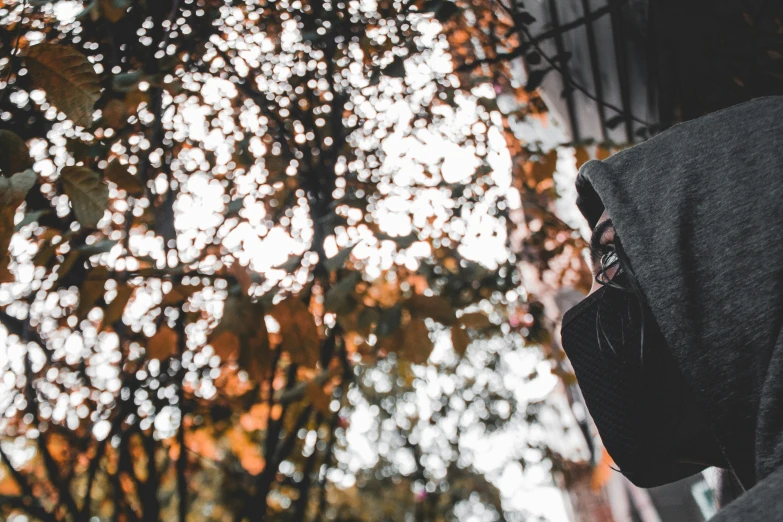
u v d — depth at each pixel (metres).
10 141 1.27
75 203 1.35
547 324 4.07
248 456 3.74
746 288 0.61
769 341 0.59
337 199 2.64
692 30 2.33
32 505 2.86
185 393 3.02
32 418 2.74
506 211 3.26
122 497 2.99
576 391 5.73
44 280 2.31
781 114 0.67
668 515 6.68
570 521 8.49
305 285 2.34
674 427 0.72
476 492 6.48
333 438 3.15
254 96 2.51
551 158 2.90
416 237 2.07
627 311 0.75
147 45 2.16
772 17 2.07
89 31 2.06
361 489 7.02
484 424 5.17
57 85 1.30
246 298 1.64
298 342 1.63
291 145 2.66
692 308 0.64
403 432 5.22
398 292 3.11
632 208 0.71
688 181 0.68
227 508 3.73
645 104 3.01
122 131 2.29
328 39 2.46
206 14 2.30
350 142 2.88
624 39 2.83
